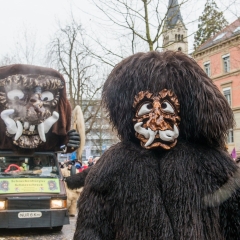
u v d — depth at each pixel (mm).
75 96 23266
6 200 7793
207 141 2361
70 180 3307
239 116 33094
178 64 2393
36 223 7867
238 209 2213
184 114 2375
